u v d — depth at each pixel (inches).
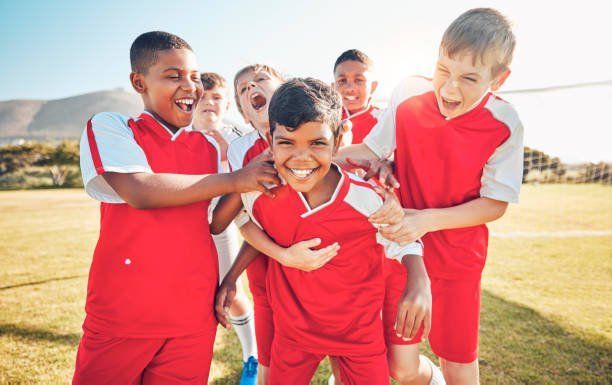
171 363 61.6
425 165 74.0
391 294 73.1
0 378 95.3
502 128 70.2
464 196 73.7
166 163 61.7
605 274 182.7
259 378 84.4
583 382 92.7
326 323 62.6
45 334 121.3
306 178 56.4
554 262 205.2
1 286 173.5
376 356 62.3
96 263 60.5
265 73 85.3
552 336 116.3
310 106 53.0
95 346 58.7
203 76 127.3
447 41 63.3
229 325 68.7
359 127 126.0
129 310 58.6
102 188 60.2
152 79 61.6
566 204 455.8
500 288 162.1
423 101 74.3
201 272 62.9
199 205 63.9
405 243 63.1
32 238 292.2
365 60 125.6
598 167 663.8
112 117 60.2
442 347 76.2
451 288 73.9
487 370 97.7
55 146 1171.3
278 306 65.9
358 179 64.2
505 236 275.9
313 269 59.7
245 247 75.9
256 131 84.3
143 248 58.9
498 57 63.0
